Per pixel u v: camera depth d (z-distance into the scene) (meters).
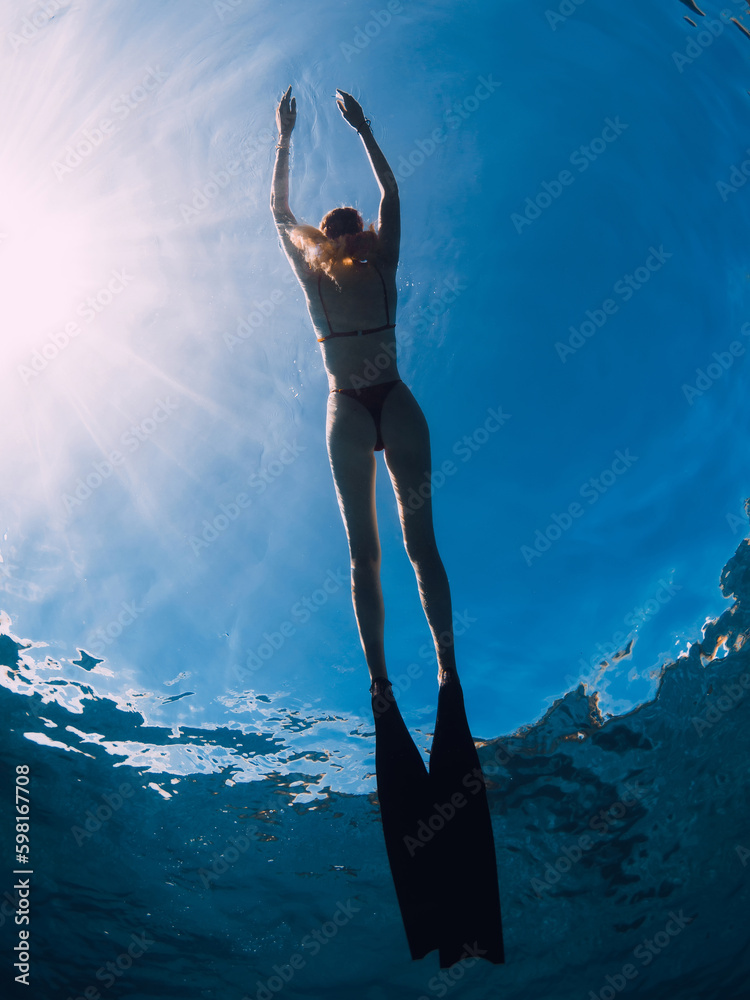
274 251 9.63
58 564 8.91
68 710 8.14
